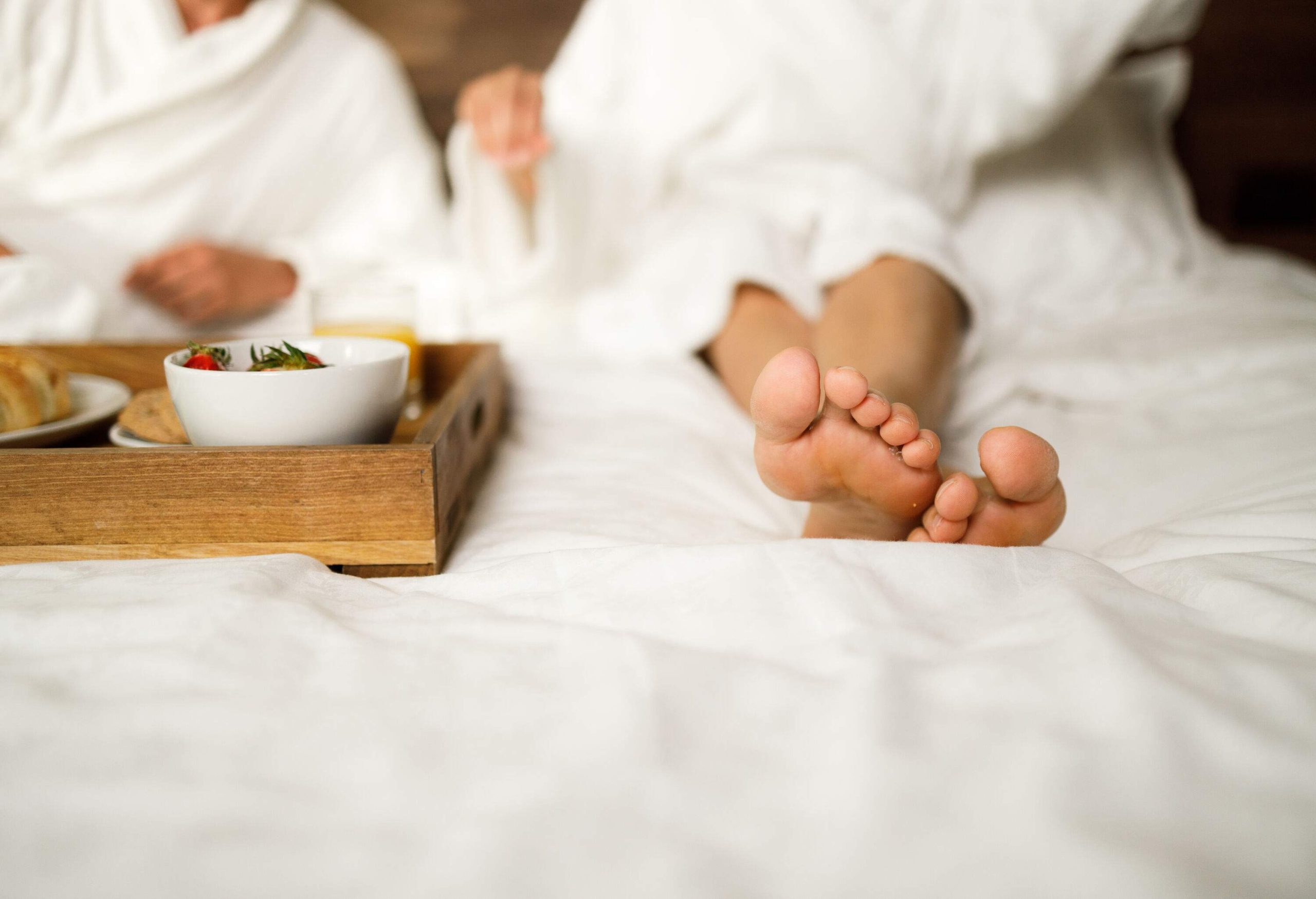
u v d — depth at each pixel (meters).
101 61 1.40
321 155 1.58
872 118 1.40
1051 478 0.77
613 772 0.60
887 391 0.91
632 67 1.55
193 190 1.46
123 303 1.37
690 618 0.70
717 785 0.60
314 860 0.57
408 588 0.76
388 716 0.63
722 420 1.08
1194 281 1.47
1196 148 1.95
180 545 0.78
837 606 0.70
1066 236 1.53
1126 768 0.59
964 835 0.57
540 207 1.44
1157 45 1.91
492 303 1.49
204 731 0.62
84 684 0.65
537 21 1.88
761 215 1.35
